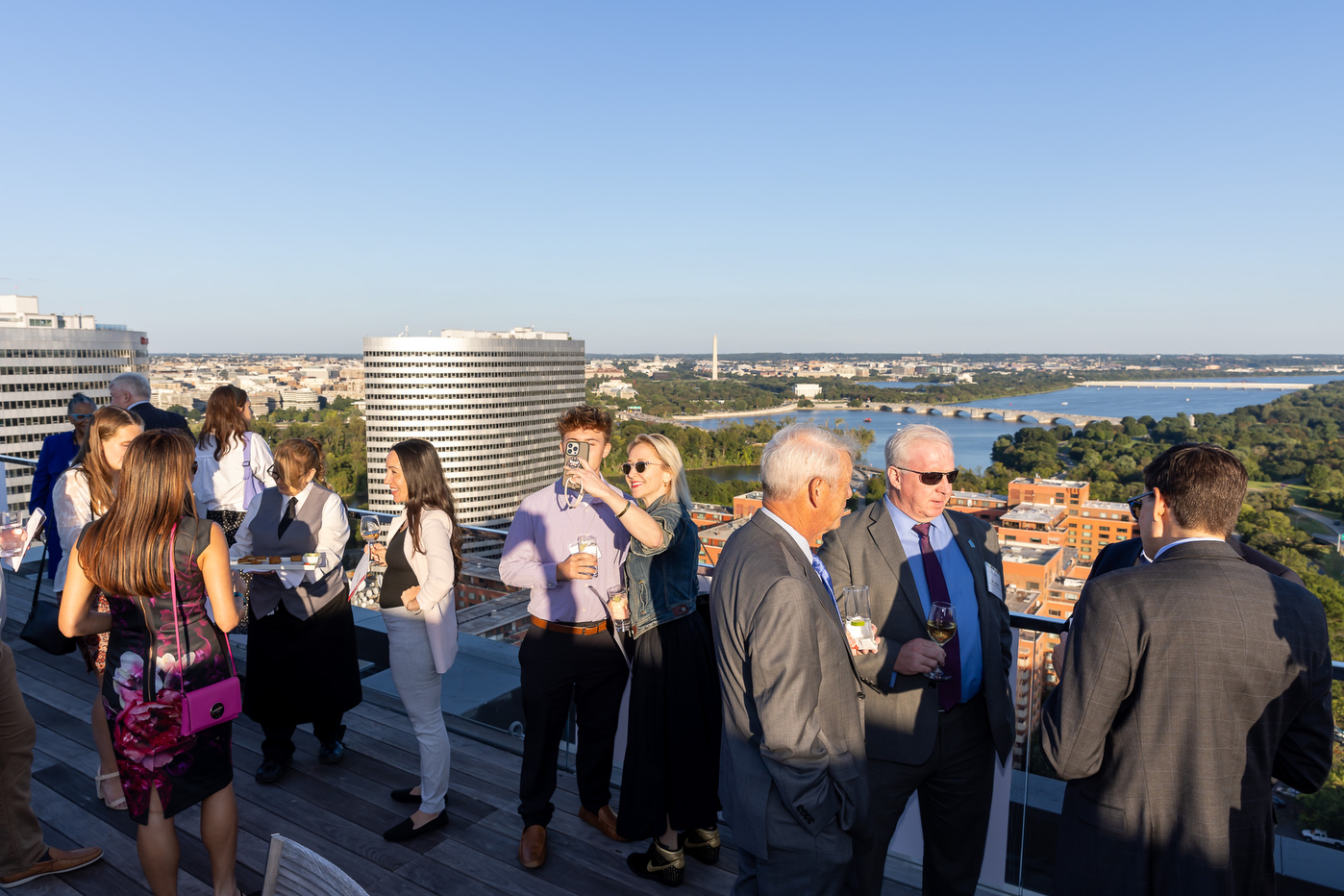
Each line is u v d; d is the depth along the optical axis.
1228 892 1.65
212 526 2.42
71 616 2.39
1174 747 1.69
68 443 4.13
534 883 2.82
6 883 2.72
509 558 3.02
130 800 2.37
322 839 3.08
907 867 2.86
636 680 2.78
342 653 3.60
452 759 3.77
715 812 2.86
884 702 2.30
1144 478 1.94
